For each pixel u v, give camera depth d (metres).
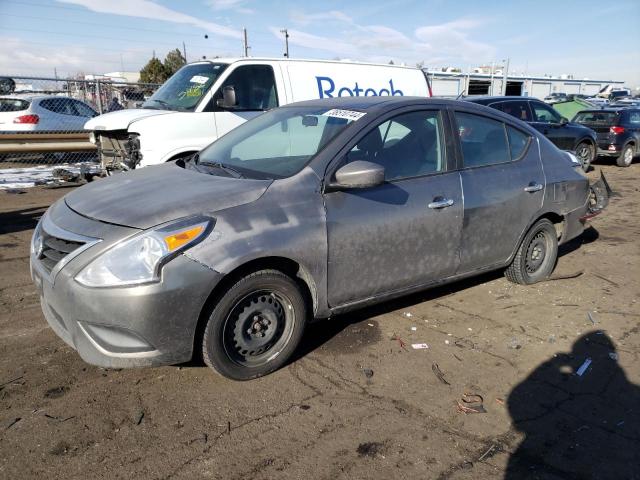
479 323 4.15
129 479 2.42
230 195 3.10
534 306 4.50
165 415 2.89
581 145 13.23
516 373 3.44
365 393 3.16
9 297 4.39
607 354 3.71
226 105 6.98
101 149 7.63
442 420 2.93
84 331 2.82
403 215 3.64
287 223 3.14
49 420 2.81
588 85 49.38
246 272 3.05
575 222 5.07
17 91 14.09
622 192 10.23
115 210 3.03
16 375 3.22
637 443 2.78
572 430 2.88
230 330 3.09
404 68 9.02
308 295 3.41
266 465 2.54
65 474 2.44
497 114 4.51
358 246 3.45
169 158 6.72
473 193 4.07
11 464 2.48
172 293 2.78
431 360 3.57
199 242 2.85
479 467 2.58
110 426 2.78
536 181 4.57
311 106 4.19
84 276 2.76
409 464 2.58
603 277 5.27
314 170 3.37
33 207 7.80
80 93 14.65
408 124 3.87
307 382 3.26
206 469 2.50
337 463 2.57
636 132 14.41
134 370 3.31
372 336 3.88
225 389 3.15
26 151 9.73
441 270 4.00
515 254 4.68
